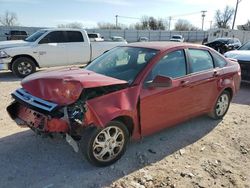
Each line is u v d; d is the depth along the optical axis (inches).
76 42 461.1
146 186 139.9
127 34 2326.5
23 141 179.3
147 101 163.2
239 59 373.1
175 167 157.9
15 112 166.4
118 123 151.6
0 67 405.1
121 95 152.2
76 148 143.6
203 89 202.4
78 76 151.6
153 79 165.6
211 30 1935.3
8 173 145.0
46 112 140.4
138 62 173.8
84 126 142.4
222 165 163.0
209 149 181.8
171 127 207.6
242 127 222.7
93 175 146.3
